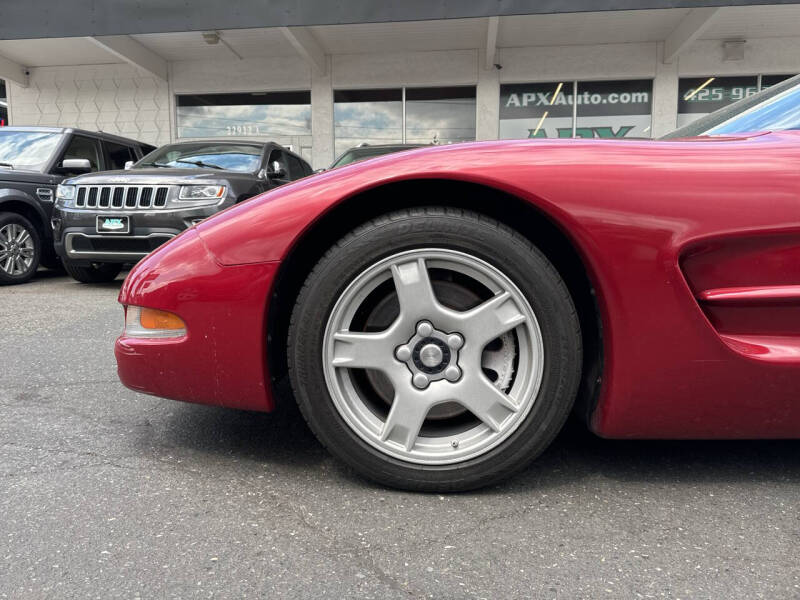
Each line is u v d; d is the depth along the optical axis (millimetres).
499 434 1504
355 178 1499
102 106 12297
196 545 1311
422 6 8961
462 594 1150
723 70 10883
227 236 1535
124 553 1281
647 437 1530
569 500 1518
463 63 11328
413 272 1493
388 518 1427
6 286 5879
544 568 1231
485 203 1563
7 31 9508
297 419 2088
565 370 1478
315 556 1271
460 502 1507
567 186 1423
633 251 1411
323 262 1498
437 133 11664
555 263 1604
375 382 1583
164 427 2021
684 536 1352
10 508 1472
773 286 1441
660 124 11117
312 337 1497
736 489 1577
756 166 1445
